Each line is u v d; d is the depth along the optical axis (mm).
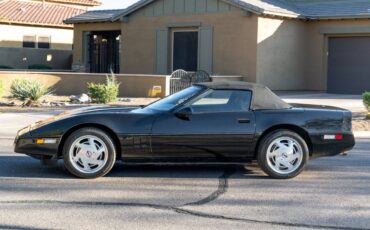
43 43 38156
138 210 6914
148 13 28141
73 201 7316
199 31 26531
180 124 8656
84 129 8578
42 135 8508
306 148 8867
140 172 9266
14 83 20688
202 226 6266
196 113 8758
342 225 6402
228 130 8703
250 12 24828
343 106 20078
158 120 8656
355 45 26547
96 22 31094
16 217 6547
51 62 36250
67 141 8539
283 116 8828
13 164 9844
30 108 18781
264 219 6594
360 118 17297
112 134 8672
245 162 8961
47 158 8648
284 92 26266
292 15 25781
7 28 36188
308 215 6797
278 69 26141
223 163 9094
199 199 7516
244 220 6539
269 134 8812
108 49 32250
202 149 8711
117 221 6422
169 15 27422
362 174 9406
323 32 27109
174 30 27484
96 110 9094
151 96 22938
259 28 24828
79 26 32344
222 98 8906
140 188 8117
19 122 15719
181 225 6293
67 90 24188
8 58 34219
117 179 8695
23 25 36906
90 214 6707
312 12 27375
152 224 6320
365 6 26359
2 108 18688
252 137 8750
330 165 10234
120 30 30672
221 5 25734
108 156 8633
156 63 28000
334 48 27172
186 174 9172
